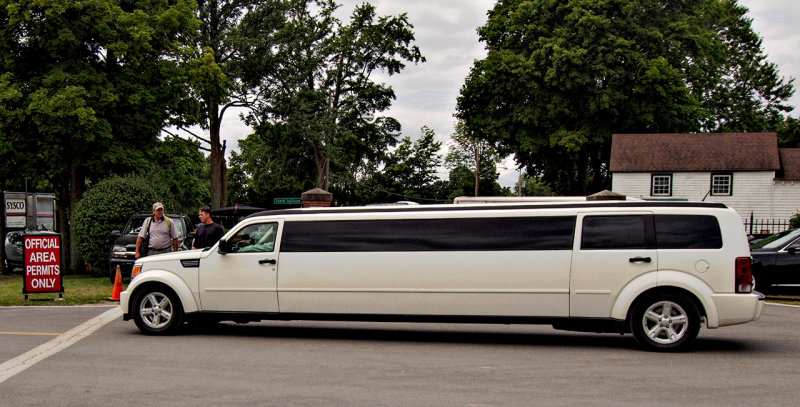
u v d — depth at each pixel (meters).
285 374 7.11
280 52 36.00
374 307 9.12
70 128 21.30
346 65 45.69
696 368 7.37
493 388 6.45
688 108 40.81
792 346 8.78
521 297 8.73
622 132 43.22
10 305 13.27
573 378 6.89
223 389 6.45
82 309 12.62
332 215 9.44
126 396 6.20
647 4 41.91
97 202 20.45
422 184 74.38
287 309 9.41
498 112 44.84
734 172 37.94
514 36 43.88
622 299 8.42
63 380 6.86
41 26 21.34
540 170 50.25
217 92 26.45
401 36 45.66
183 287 9.70
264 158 46.78
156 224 13.60
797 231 15.38
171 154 27.44
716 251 8.27
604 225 8.61
